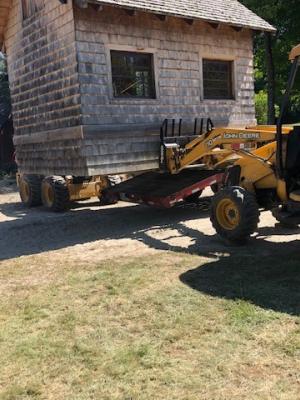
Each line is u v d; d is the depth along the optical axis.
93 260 7.20
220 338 4.24
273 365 3.73
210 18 11.40
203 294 5.35
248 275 5.92
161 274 6.19
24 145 12.68
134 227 9.55
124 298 5.39
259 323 4.48
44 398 3.49
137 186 10.66
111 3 9.67
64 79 10.38
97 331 4.56
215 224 7.62
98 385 3.61
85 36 9.94
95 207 12.41
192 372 3.70
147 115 10.91
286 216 6.68
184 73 11.59
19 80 12.55
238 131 8.42
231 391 3.42
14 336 4.56
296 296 5.12
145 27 10.81
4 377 3.81
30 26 11.57
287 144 6.75
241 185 7.81
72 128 10.22
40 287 6.02
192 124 11.77
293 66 6.20
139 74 10.90
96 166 10.12
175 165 10.38
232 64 12.69
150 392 3.47
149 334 4.43
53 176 11.83
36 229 10.01
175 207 11.56
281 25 21.03
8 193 17.66
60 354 4.13
